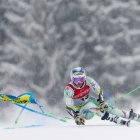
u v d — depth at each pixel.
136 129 16.47
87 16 89.25
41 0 90.19
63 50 85.88
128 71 81.31
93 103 19.83
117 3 89.25
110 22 87.69
